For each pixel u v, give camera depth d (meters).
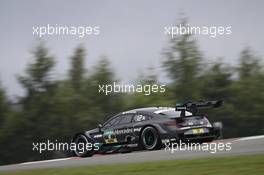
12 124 116.56
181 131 47.31
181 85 120.25
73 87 121.12
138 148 49.47
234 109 120.81
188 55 121.50
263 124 120.44
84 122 114.62
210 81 122.38
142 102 116.81
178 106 48.09
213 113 119.19
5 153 116.69
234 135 119.69
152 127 48.47
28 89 121.56
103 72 119.56
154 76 118.75
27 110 118.62
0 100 120.88
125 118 50.88
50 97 117.81
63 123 115.12
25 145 115.44
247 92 121.56
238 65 125.56
